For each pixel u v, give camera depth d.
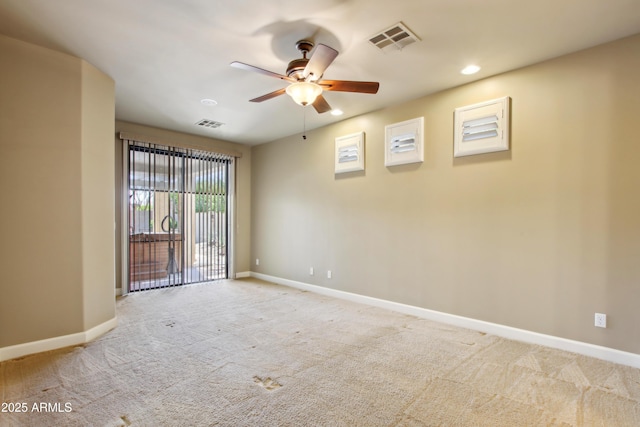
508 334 3.24
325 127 5.16
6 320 2.72
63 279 2.99
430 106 3.85
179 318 3.83
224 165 6.34
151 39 2.73
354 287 4.68
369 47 2.81
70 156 3.04
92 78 3.21
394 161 4.16
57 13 2.38
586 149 2.84
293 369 2.55
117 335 3.28
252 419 1.92
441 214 3.76
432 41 2.72
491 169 3.38
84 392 2.21
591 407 2.06
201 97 3.98
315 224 5.29
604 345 2.75
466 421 1.92
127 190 5.00
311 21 2.45
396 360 2.72
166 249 5.55
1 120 2.71
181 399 2.13
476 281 3.48
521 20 2.42
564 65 2.95
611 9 2.28
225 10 2.33
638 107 2.62
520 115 3.19
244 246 6.57
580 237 2.87
